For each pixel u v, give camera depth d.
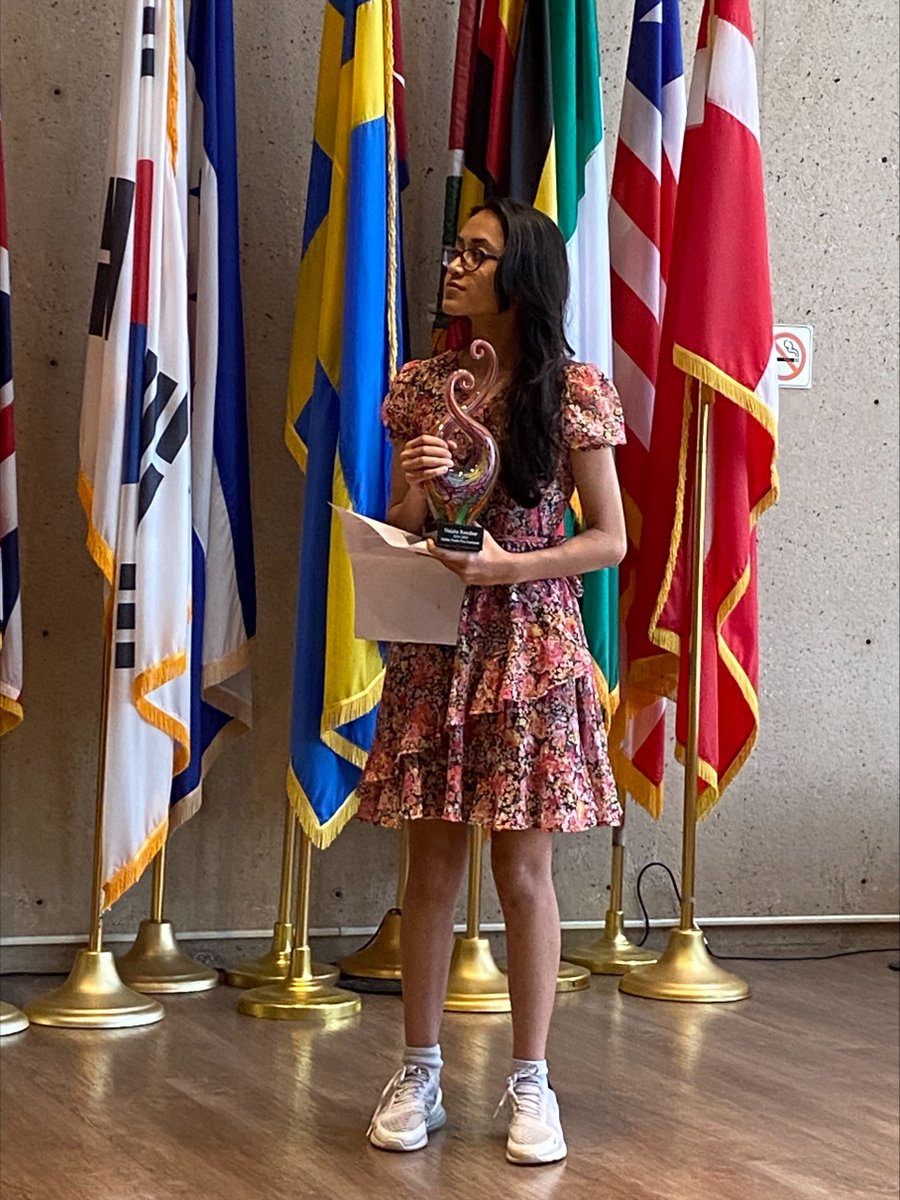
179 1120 2.46
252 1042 3.01
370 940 3.91
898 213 4.37
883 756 4.37
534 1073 2.34
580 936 4.12
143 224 3.18
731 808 4.25
